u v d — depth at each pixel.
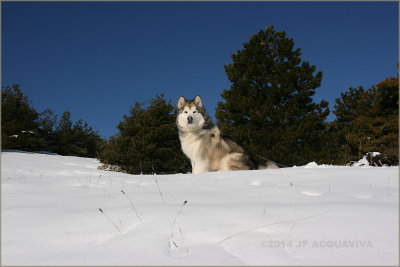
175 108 22.25
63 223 2.61
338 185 4.39
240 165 8.45
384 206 2.94
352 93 28.53
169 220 2.60
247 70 19.52
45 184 4.84
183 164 20.70
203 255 1.86
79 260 1.83
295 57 19.59
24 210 3.04
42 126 30.23
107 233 2.36
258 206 3.05
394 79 22.64
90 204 3.38
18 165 9.95
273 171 6.11
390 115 22.78
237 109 19.39
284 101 19.30
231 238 2.15
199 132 8.59
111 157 17.94
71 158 18.77
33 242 2.17
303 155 17.20
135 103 21.77
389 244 1.97
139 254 1.90
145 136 19.38
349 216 2.61
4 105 23.33
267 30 20.47
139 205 3.26
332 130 20.66
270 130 18.91
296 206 3.03
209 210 2.90
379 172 5.52
